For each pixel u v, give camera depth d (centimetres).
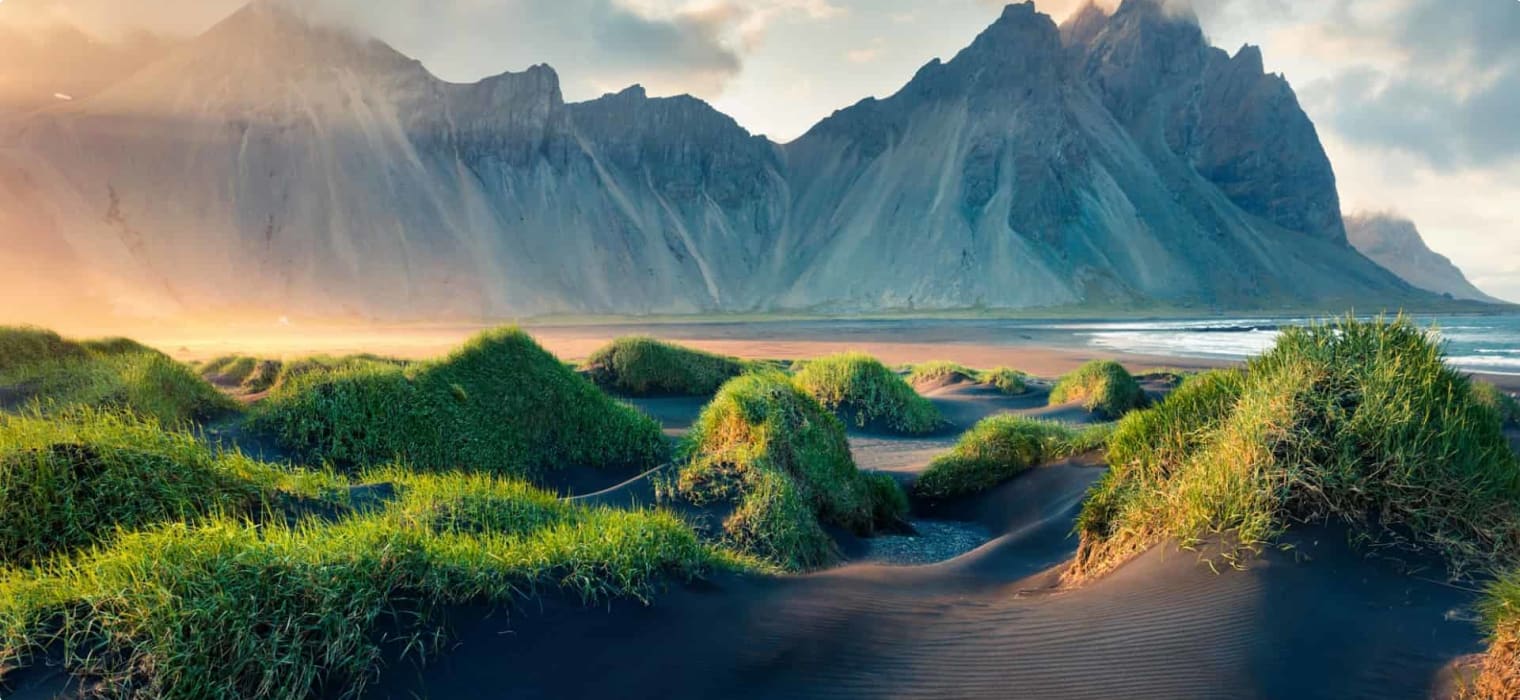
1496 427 611
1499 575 416
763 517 788
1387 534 518
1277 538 525
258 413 1085
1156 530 600
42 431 553
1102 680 411
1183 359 4812
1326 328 662
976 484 1179
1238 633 441
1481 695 358
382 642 389
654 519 585
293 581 387
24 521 492
